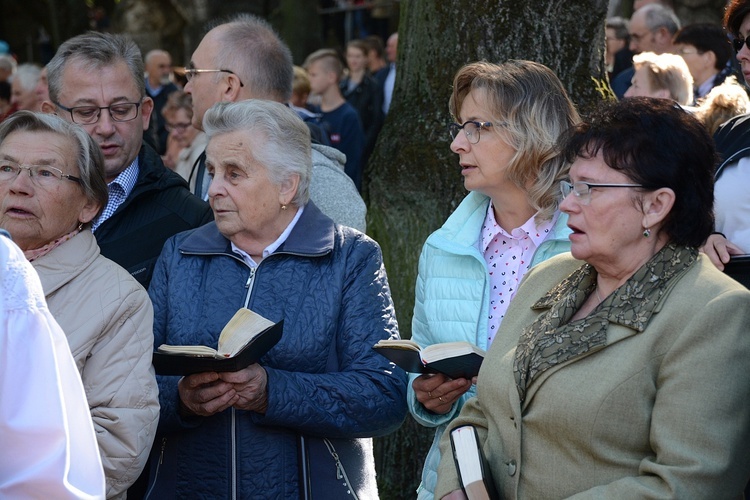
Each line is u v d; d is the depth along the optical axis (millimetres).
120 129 4109
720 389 2475
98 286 3176
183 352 3064
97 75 4078
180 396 3307
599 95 4734
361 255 3551
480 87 3488
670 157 2625
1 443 2193
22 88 9438
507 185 3521
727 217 3678
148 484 3525
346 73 13859
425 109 4867
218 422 3361
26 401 2193
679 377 2508
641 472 2541
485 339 3490
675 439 2486
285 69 4773
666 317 2574
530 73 3502
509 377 2811
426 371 3219
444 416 3504
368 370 3398
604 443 2590
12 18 18672
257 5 15695
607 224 2662
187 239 3625
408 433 4723
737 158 3682
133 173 4203
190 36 15297
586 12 4766
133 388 3102
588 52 4773
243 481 3322
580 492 2576
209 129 3506
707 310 2523
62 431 2219
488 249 3639
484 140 3479
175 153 8516
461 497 2812
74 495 2236
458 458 2812
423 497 3475
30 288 2262
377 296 3520
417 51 4938
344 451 3475
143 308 3225
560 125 3451
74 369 2336
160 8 16016
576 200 2713
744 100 4602
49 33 18375
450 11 4793
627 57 9594
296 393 3260
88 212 3324
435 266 3627
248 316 3115
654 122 2652
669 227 2670
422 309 3652
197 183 4914
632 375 2559
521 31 4703
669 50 8398
